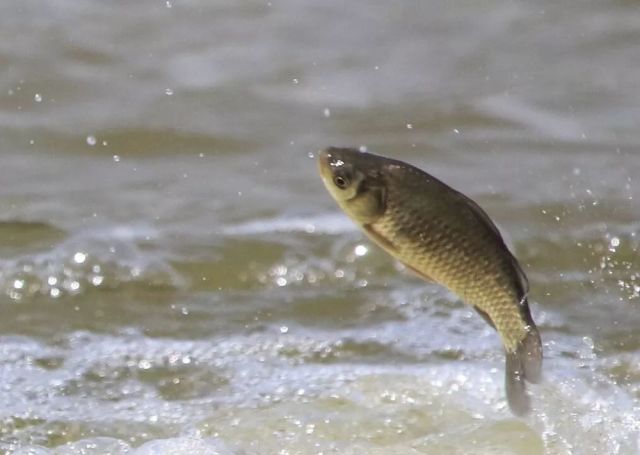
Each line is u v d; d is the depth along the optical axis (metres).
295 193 33.44
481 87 41.53
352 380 23.27
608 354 24.53
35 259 28.52
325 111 39.78
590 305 27.03
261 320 26.38
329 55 43.81
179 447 20.56
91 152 36.59
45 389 23.09
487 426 21.27
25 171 34.97
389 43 44.78
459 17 46.69
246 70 42.56
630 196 33.03
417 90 41.28
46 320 26.31
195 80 41.75
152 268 28.42
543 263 29.16
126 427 21.61
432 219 16.02
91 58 42.88
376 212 15.89
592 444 20.84
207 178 34.66
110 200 32.94
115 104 39.75
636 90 41.31
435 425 21.50
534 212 32.03
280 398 22.70
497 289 16.28
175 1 46.91
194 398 22.81
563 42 44.97
